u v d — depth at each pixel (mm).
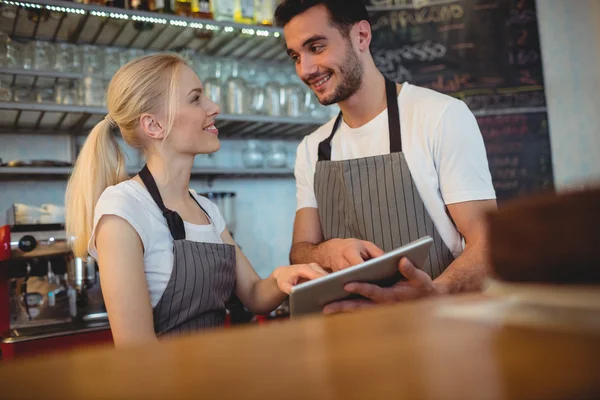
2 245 2400
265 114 3311
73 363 368
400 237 1772
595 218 388
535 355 302
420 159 1738
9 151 3020
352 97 1826
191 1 3062
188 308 1516
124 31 3027
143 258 1477
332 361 320
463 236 1727
